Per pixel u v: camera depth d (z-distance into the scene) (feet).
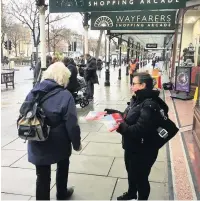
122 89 48.62
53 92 9.24
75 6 25.91
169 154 16.16
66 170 10.98
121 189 12.13
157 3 24.63
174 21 39.73
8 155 15.94
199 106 19.06
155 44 124.88
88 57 35.32
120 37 75.05
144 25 40.19
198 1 36.11
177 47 46.52
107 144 18.07
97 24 40.73
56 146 9.39
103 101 35.35
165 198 11.26
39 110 8.93
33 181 12.82
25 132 8.87
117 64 181.16
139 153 9.21
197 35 41.81
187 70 36.01
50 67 9.73
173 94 37.86
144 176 9.48
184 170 13.92
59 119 9.24
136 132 8.55
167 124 9.06
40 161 9.39
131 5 25.14
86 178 13.12
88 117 9.64
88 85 35.06
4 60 140.05
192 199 11.16
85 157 15.72
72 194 11.70
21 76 82.28
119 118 9.05
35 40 77.71
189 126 22.30
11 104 32.83
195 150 16.80
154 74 46.78
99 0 25.57
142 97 9.02
